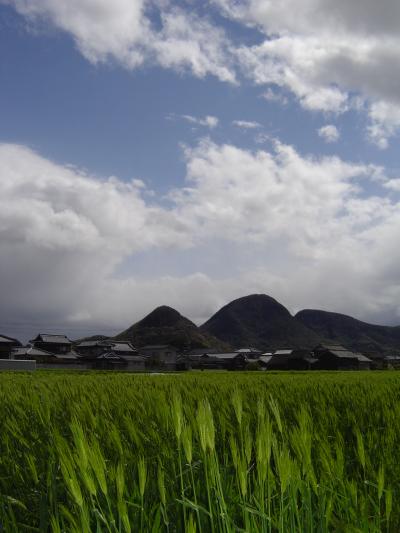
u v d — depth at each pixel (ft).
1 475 12.27
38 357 282.97
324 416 16.01
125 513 6.32
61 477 10.22
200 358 389.39
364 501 7.80
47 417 14.69
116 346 342.64
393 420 15.98
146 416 15.56
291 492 7.18
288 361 346.33
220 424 13.10
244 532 6.67
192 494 9.48
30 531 9.73
